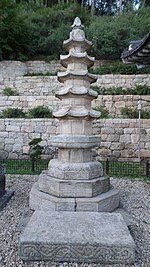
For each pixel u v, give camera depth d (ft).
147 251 8.71
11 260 7.92
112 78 39.88
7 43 46.60
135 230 10.37
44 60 47.98
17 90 39.96
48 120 30.55
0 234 9.81
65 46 13.51
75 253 7.75
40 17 54.70
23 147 30.53
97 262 7.77
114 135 29.73
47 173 13.05
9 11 47.16
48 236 8.05
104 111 33.32
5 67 42.70
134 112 32.37
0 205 12.70
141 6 71.26
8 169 23.77
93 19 58.03
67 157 12.50
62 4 62.23
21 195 15.52
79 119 12.59
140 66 25.09
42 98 35.91
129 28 50.26
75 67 13.07
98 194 11.98
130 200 14.73
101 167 13.08
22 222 10.75
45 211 10.35
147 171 21.53
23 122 30.81
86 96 12.82
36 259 7.81
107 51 46.57
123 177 21.38
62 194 11.50
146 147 29.32
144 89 36.17
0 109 36.35
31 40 50.67
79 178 11.91
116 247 7.71
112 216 9.86
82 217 9.69
